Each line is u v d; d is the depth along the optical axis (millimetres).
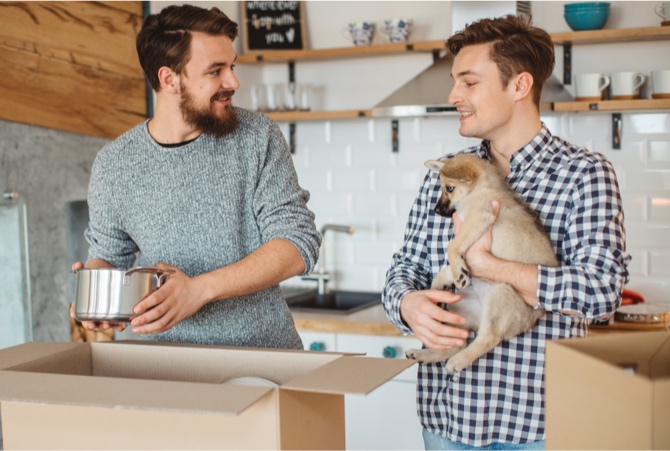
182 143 1883
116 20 3014
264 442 1144
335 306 3633
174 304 1613
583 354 1000
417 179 3549
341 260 3693
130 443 1216
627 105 2986
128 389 1166
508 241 1652
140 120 3180
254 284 1737
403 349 2918
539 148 1701
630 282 3240
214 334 1879
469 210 1679
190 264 1886
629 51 3219
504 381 1659
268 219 1893
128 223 1936
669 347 1130
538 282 1546
